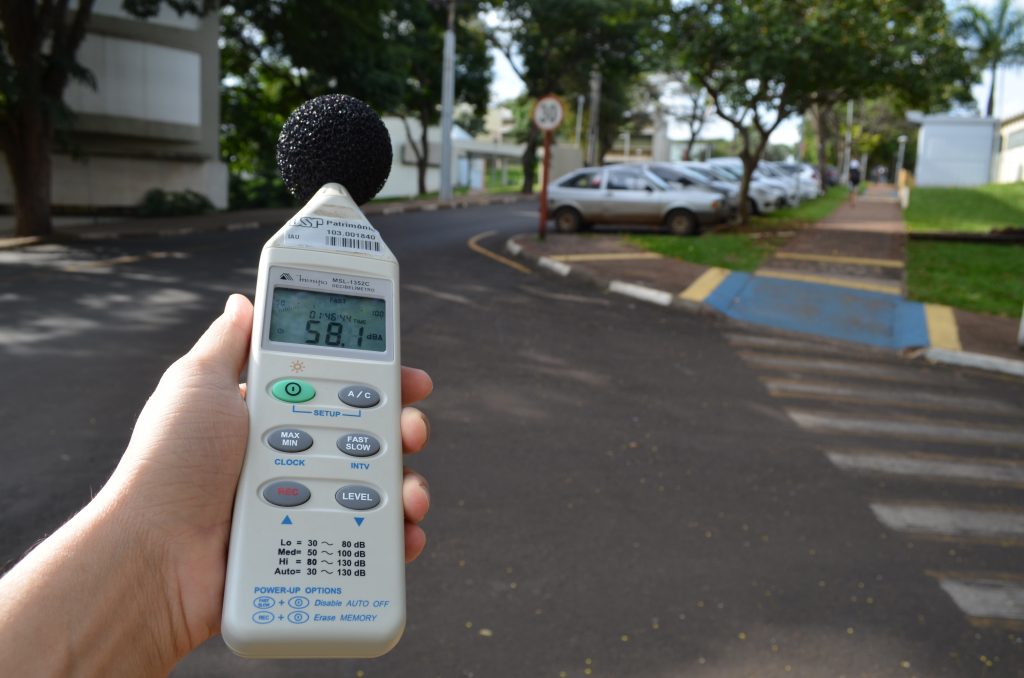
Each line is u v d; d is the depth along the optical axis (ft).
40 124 53.31
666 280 38.24
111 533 2.68
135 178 71.67
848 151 227.61
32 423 16.56
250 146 105.19
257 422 3.01
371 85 88.79
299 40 78.28
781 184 86.63
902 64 52.60
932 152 141.18
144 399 18.30
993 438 19.07
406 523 3.27
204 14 63.10
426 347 24.63
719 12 54.85
